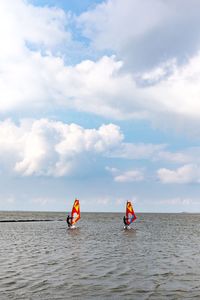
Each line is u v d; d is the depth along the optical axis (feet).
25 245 141.18
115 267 88.07
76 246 138.00
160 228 284.61
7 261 96.22
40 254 112.27
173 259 103.14
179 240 171.94
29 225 323.57
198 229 281.54
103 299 58.18
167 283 70.08
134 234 209.87
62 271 81.76
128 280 72.59
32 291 62.49
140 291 63.72
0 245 140.87
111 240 166.91
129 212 260.62
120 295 60.80
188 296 60.44
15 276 75.00
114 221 430.61
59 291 62.85
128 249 128.98
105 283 69.62
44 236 191.01
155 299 58.49
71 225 266.57
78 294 61.05
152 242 158.40
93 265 90.99
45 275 76.59
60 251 120.98
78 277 75.05
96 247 135.03
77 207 268.21
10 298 57.67
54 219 492.95
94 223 367.25
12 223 366.43
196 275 78.18
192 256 110.42
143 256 109.60
